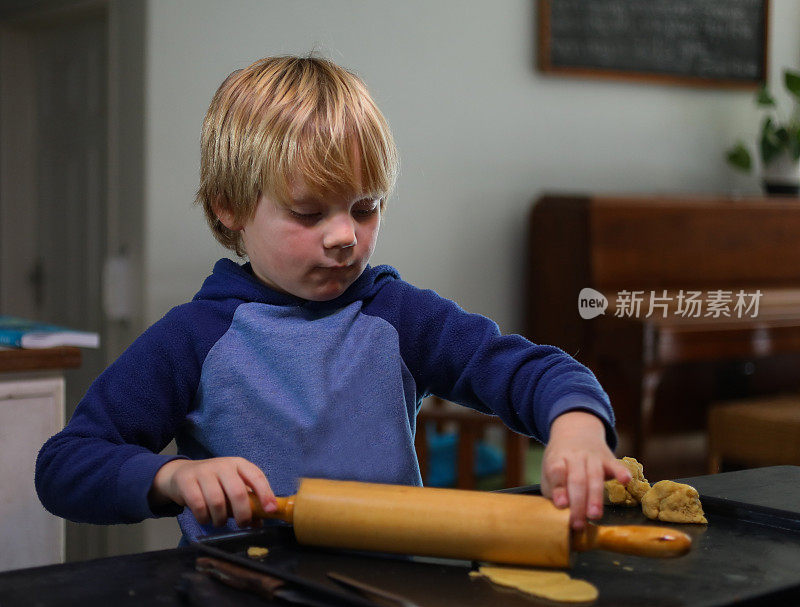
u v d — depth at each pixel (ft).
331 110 2.83
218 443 3.01
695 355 10.40
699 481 3.19
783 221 12.15
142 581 2.23
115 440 2.83
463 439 7.98
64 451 2.73
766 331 10.82
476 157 11.34
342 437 3.04
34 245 11.80
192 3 9.29
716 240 11.61
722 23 12.82
